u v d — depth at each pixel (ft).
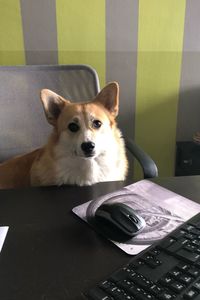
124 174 3.60
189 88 5.97
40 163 3.28
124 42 5.41
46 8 4.96
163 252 1.63
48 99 3.17
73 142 3.04
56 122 3.25
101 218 2.00
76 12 5.07
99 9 5.12
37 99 4.39
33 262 1.68
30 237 1.91
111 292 1.39
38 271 1.61
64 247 1.81
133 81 5.71
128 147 3.70
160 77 5.78
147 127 6.10
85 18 5.14
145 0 5.20
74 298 1.43
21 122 4.32
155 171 3.38
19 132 4.32
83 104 3.26
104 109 3.36
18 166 3.76
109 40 5.35
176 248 1.64
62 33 5.16
